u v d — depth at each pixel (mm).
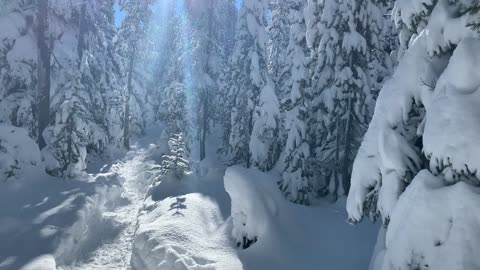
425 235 6406
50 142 17516
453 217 6180
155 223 13766
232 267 11055
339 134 20406
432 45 7848
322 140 22438
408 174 7961
